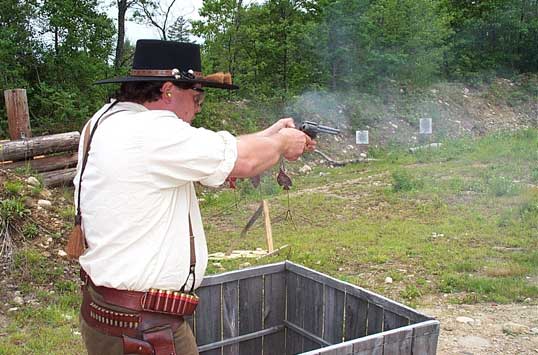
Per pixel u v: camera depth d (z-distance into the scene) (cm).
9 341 434
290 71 1741
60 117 1155
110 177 181
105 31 1341
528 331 469
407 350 232
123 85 198
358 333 297
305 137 217
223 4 1560
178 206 190
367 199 1006
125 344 187
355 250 704
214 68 1583
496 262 642
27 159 809
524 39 2322
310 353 209
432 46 1983
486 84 2183
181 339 197
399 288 576
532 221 799
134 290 186
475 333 468
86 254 193
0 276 534
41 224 617
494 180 1032
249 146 192
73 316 487
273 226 855
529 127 1905
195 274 197
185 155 180
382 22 1838
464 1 2425
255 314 334
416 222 841
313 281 324
